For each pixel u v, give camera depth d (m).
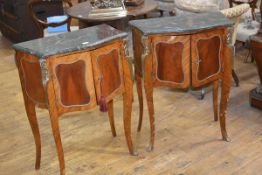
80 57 2.11
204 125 2.90
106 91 2.27
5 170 2.52
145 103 3.23
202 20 2.40
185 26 2.31
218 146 2.64
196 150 2.61
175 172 2.41
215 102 2.87
